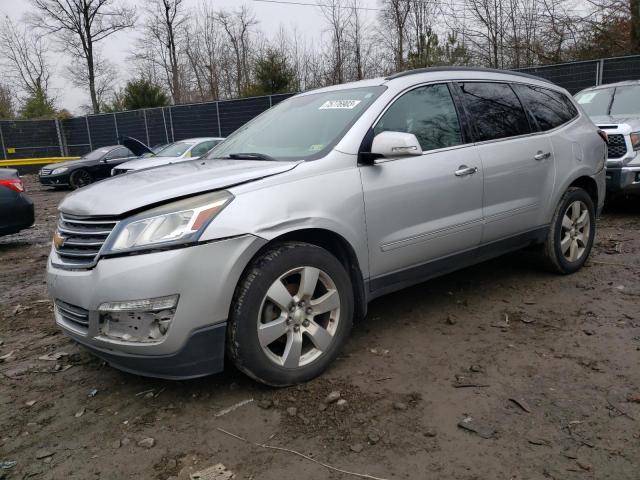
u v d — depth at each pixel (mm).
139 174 3500
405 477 2328
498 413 2771
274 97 21516
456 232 3852
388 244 3473
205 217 2730
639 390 2926
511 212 4254
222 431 2730
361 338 3791
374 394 3010
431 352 3520
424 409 2844
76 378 3449
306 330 3115
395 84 3748
